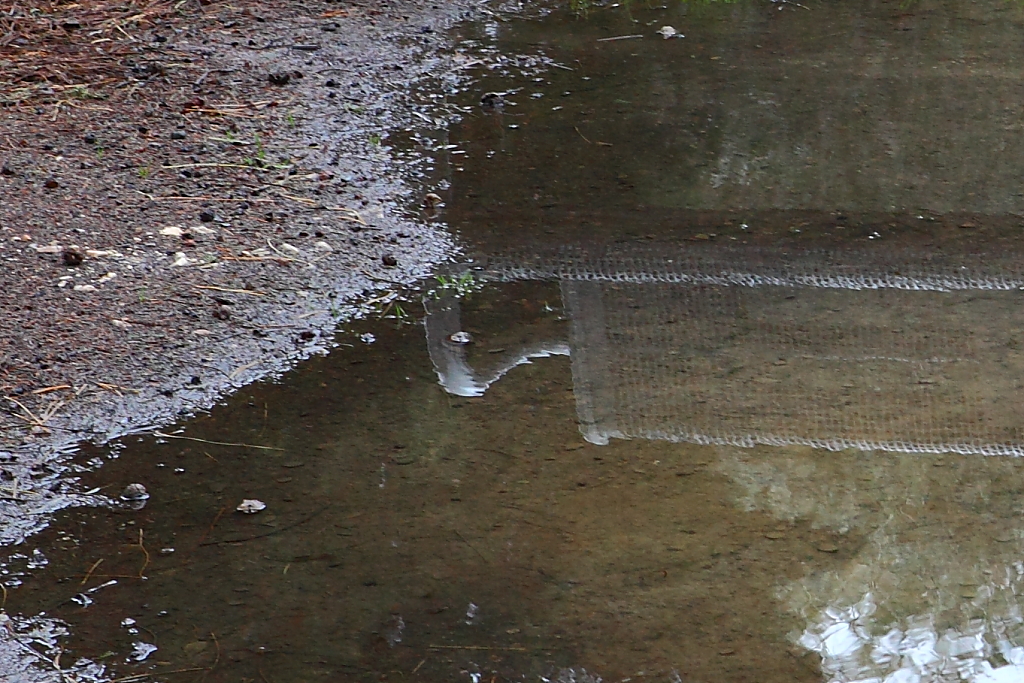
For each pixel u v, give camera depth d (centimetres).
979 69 641
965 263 451
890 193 505
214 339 380
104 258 415
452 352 385
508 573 293
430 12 678
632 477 328
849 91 606
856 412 361
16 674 259
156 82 560
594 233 464
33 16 623
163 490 317
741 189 503
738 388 371
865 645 275
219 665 263
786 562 300
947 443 348
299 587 286
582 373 376
